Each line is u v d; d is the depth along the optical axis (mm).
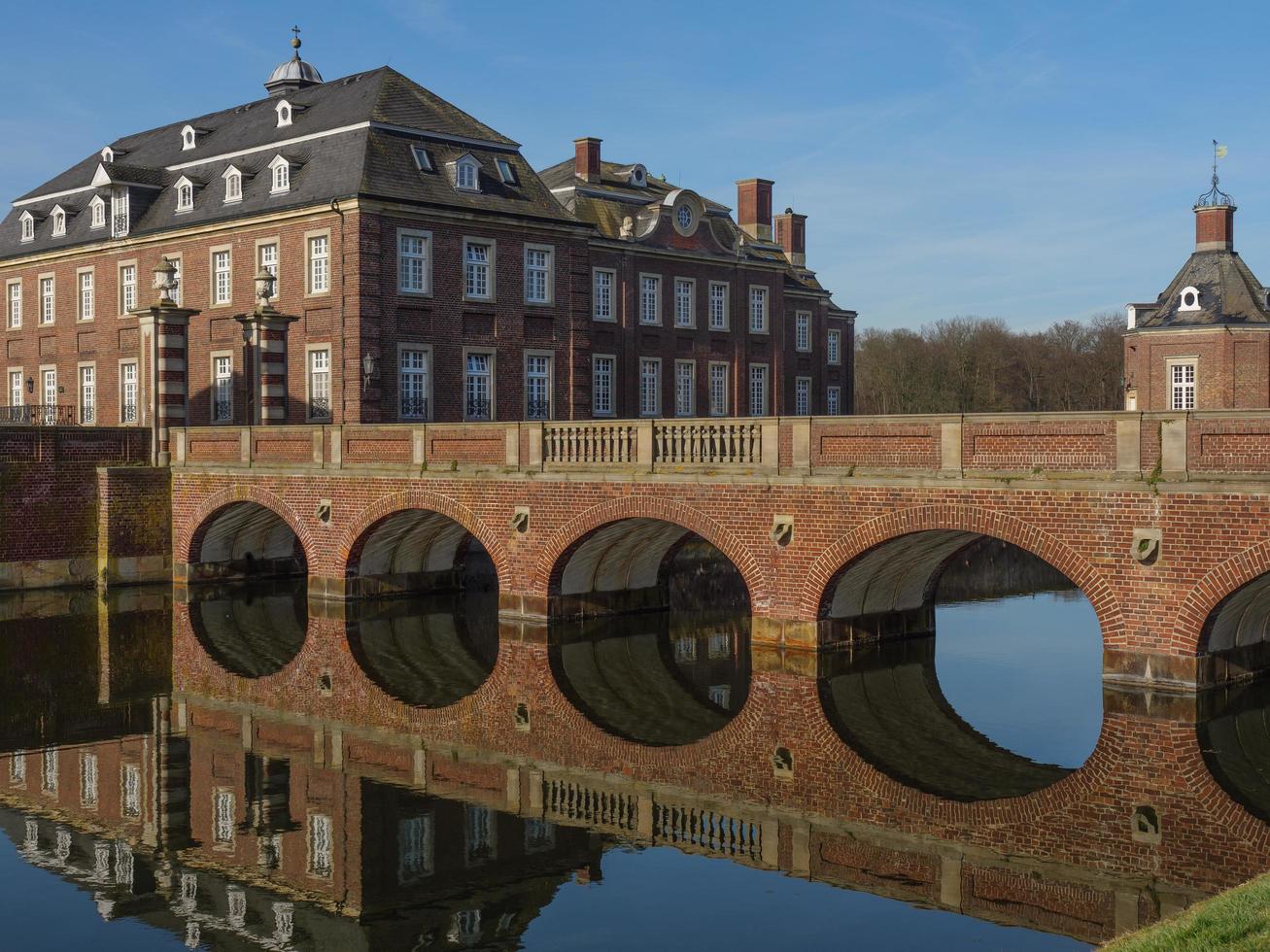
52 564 35531
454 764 18484
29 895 13852
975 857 14398
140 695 22812
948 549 24938
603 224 52250
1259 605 19953
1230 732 18625
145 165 49500
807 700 21406
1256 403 59375
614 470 26000
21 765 18578
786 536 23609
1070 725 19625
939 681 22719
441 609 31500
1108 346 98500
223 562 36875
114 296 47281
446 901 13492
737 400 56406
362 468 30984
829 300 65062
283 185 41375
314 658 25844
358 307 38406
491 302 41719
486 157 42812
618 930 12656
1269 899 9852
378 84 42406
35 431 35094
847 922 12688
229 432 34781
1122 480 19656
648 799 16766
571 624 28578
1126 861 14086
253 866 14609
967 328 103062
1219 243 61094
